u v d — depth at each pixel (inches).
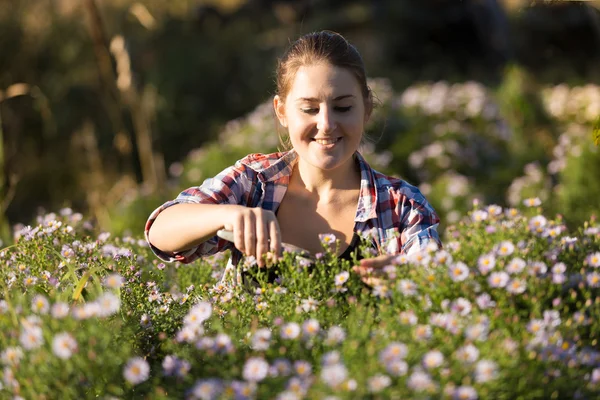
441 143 327.0
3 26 431.5
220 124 466.3
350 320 89.6
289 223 116.6
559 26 574.6
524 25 593.3
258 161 119.8
